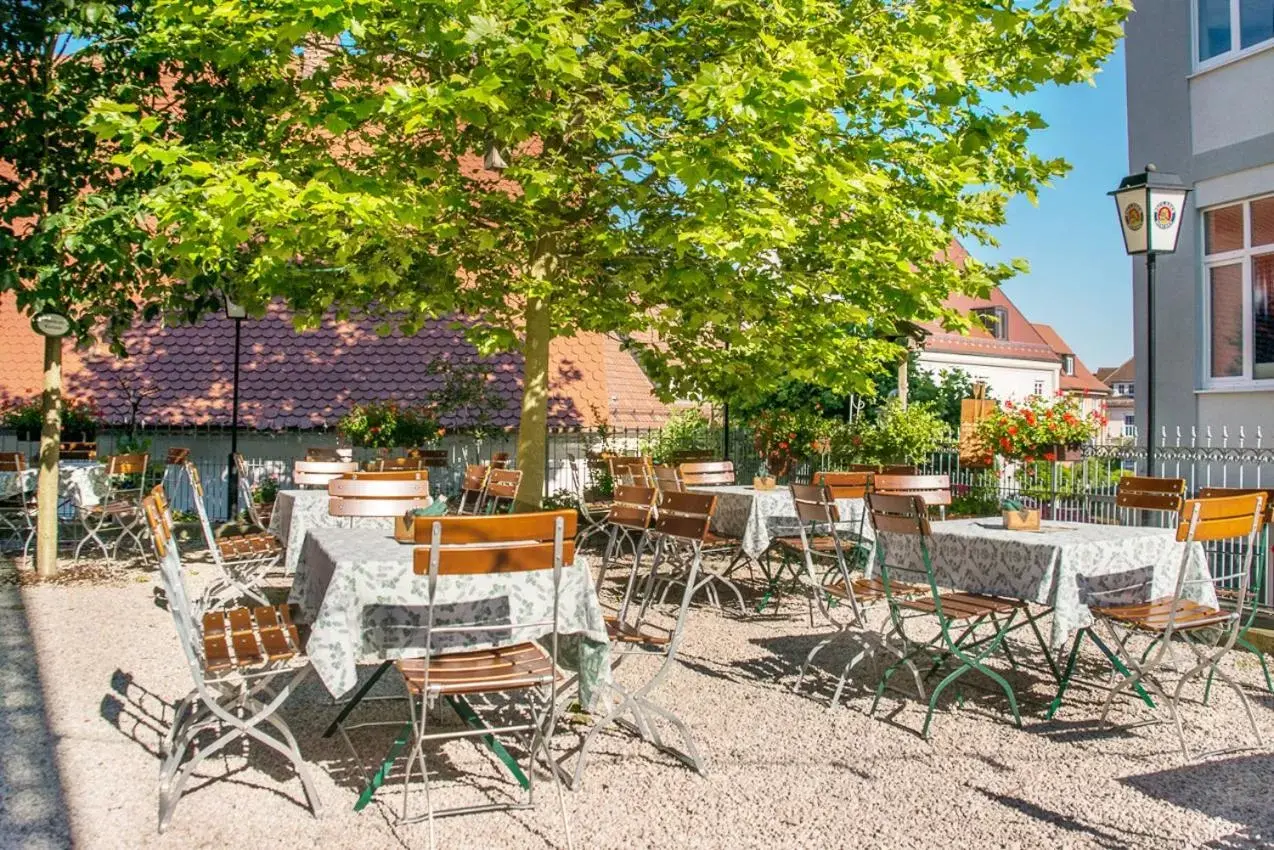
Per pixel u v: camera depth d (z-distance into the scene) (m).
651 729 4.83
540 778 4.48
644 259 9.15
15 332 16.75
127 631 7.49
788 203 8.69
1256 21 10.11
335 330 17.55
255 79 8.97
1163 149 11.11
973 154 8.37
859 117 8.47
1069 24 7.99
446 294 9.35
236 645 4.52
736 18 8.09
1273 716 5.49
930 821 4.00
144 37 8.54
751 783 4.41
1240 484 8.47
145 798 4.21
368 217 7.05
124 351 10.63
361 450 15.58
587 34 7.70
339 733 5.10
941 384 20.88
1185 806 4.17
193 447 16.14
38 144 9.05
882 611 8.48
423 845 3.75
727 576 10.19
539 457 9.83
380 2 6.41
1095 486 10.23
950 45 7.80
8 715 5.38
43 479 10.10
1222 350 10.60
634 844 3.77
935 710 5.60
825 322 9.79
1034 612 8.20
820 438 15.13
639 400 20.38
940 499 7.92
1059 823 3.98
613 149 9.19
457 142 9.38
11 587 9.39
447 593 4.20
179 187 7.38
